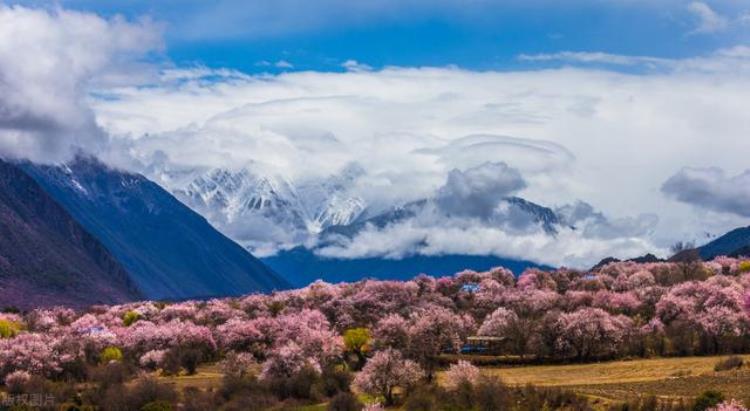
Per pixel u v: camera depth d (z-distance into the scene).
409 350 185.75
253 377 168.38
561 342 189.75
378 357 152.50
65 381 180.38
